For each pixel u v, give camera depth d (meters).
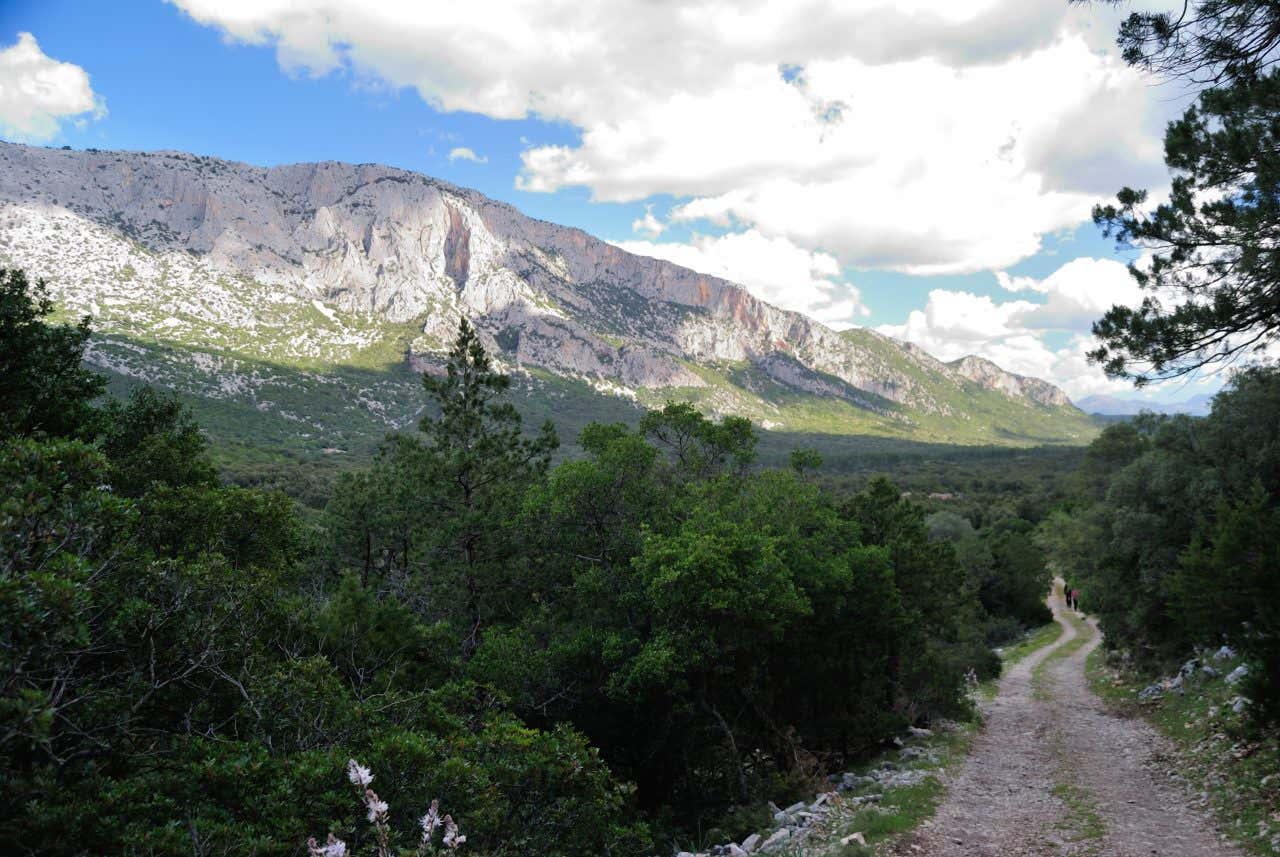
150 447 17.28
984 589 63.88
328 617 15.25
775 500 24.23
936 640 29.53
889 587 23.11
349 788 8.28
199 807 7.70
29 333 15.54
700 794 21.58
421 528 25.42
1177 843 10.85
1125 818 12.47
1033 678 37.41
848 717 23.39
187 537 13.46
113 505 7.05
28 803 6.69
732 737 19.81
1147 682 28.11
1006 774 17.03
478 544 24.17
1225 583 16.09
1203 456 31.22
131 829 6.71
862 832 12.08
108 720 8.30
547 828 10.30
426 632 17.73
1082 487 68.31
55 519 6.52
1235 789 12.48
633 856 12.62
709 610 18.44
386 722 10.83
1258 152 10.12
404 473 25.53
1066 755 18.84
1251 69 9.29
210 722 10.20
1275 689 13.09
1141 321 11.26
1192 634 20.73
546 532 24.02
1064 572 65.75
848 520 27.36
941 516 72.31
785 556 21.36
